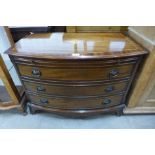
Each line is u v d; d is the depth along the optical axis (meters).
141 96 1.39
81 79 1.18
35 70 1.17
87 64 1.09
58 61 1.07
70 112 1.42
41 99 1.40
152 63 1.12
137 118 1.54
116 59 1.08
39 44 1.25
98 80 1.19
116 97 1.37
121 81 1.25
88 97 1.30
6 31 1.51
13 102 1.51
